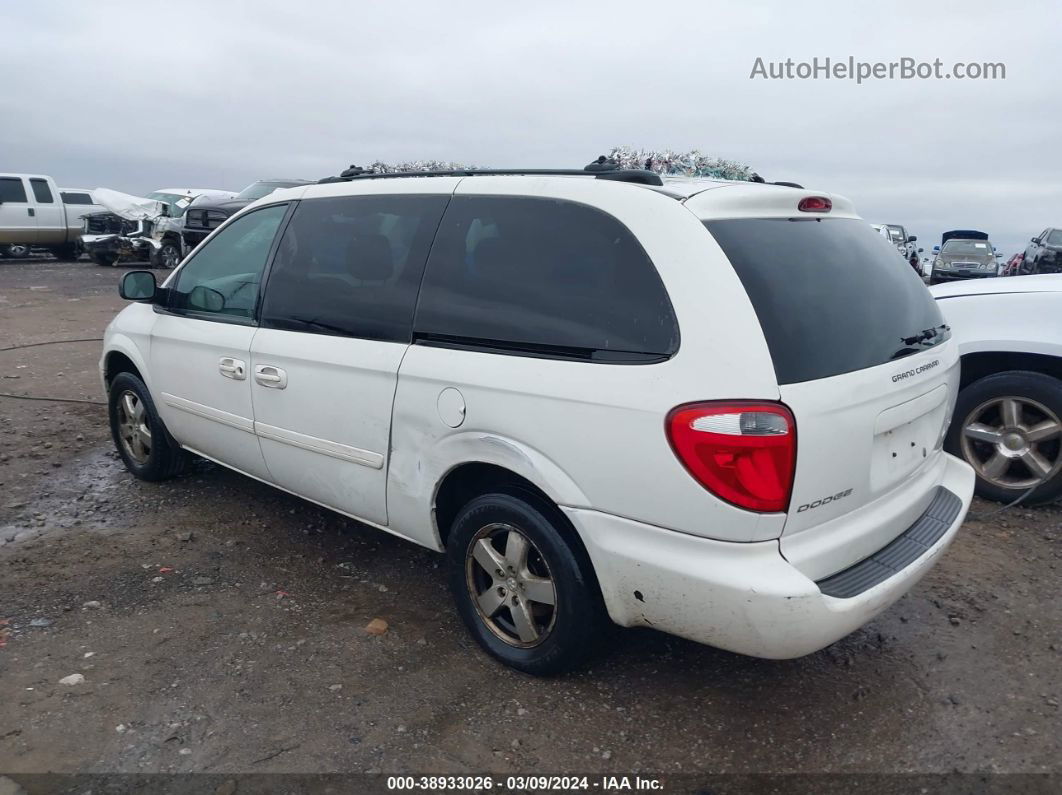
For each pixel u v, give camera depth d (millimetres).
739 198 2930
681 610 2730
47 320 12250
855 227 3381
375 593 3957
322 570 4176
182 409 4613
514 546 3182
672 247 2766
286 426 3920
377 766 2789
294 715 3027
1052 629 3688
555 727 3002
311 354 3721
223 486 5234
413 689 3199
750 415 2529
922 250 35938
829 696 3213
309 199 4055
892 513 3027
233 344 4145
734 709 3125
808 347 2693
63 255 23484
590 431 2797
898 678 3332
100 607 3748
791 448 2561
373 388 3477
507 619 3381
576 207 3055
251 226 4336
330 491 3836
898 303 3248
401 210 3598
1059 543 4531
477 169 3648
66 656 3350
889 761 2859
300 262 3953
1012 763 2850
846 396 2723
